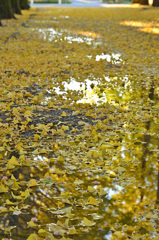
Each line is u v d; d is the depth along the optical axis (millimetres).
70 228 2896
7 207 3219
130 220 3100
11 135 4730
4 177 3652
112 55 10594
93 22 20156
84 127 5102
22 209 3191
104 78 7980
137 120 5574
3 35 13727
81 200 3385
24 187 3566
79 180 3744
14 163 3990
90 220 3070
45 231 2861
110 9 32625
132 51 11289
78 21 20547
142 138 4926
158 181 3803
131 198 3455
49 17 23078
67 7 37062
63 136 4812
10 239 2777
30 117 5465
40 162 4109
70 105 6113
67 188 3586
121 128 5219
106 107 6070
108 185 3689
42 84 7273
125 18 22719
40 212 3150
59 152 4348
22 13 26172
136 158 4328
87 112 5719
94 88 7270
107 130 5109
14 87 7023
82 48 11516
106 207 3291
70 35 14461
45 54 10242
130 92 7086
